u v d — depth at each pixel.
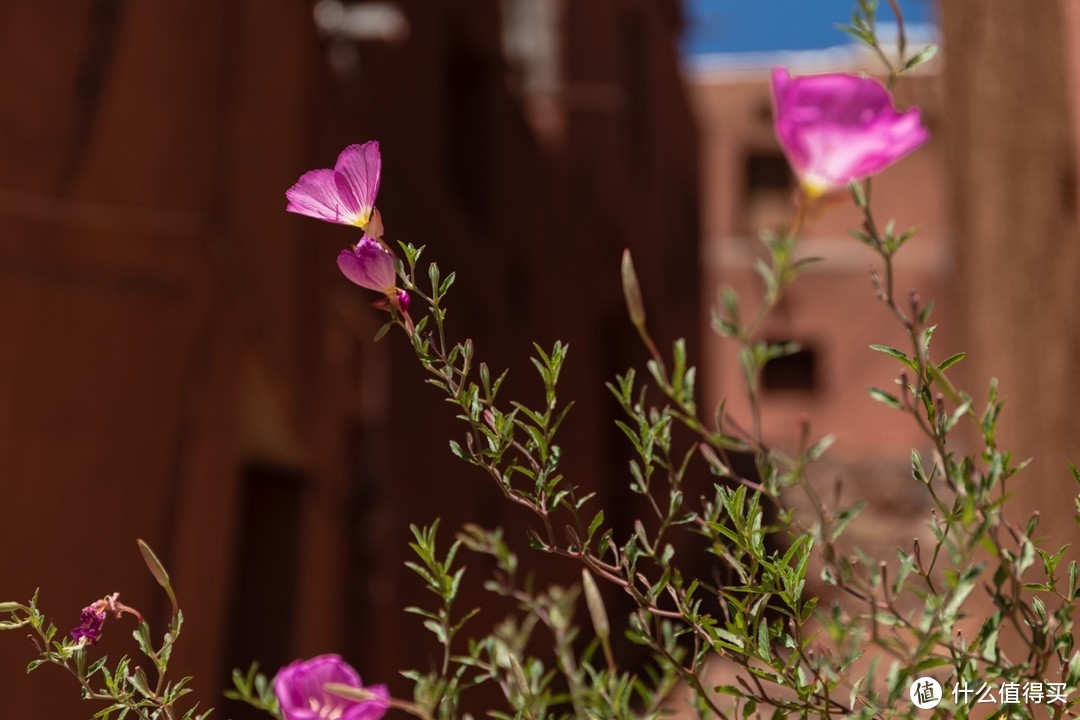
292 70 6.53
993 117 4.31
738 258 22.27
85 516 4.39
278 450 6.54
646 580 0.94
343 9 9.22
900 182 21.70
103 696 0.99
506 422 0.91
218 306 5.11
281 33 6.33
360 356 8.83
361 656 7.99
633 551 0.94
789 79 0.88
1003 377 3.90
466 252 11.39
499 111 13.16
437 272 0.91
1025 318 3.19
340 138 7.84
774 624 0.94
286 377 6.16
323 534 7.23
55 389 4.46
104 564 4.37
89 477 4.45
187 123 5.18
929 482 0.85
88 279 4.68
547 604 1.31
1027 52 3.29
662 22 20.19
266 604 6.63
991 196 4.47
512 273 13.11
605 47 17.12
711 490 14.76
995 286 4.31
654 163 18.88
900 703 0.91
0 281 4.43
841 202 0.90
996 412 0.85
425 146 10.84
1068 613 0.84
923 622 0.84
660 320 18.34
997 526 0.83
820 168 0.88
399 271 0.90
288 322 6.21
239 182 5.47
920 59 0.87
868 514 15.13
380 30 9.30
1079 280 2.38
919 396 0.86
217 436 4.96
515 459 0.92
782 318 21.47
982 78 4.73
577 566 12.83
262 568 6.68
